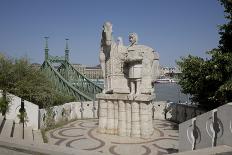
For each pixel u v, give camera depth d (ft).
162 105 67.92
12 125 45.50
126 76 48.93
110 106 48.24
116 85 48.98
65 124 59.77
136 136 45.73
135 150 39.65
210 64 47.34
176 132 51.42
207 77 46.78
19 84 63.41
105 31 48.55
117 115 47.83
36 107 50.42
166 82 179.01
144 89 47.14
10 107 48.98
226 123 19.95
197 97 56.95
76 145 42.34
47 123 55.01
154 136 47.55
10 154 18.29
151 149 40.09
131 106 46.06
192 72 51.44
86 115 69.82
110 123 48.32
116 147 41.11
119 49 49.21
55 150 17.60
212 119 21.71
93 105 70.44
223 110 20.25
